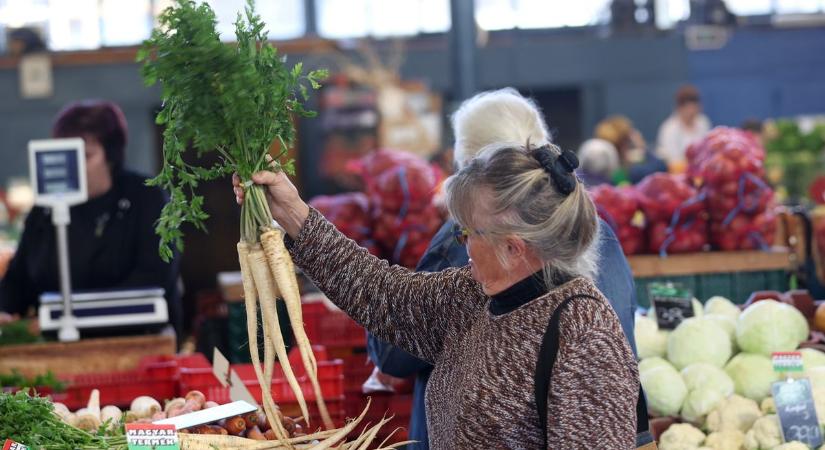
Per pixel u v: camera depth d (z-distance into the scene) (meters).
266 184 2.30
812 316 3.81
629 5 12.71
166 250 2.27
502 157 2.03
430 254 2.87
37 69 11.12
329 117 11.00
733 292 4.67
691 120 10.76
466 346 2.15
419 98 11.09
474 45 10.93
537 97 12.83
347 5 12.05
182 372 3.38
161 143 11.30
